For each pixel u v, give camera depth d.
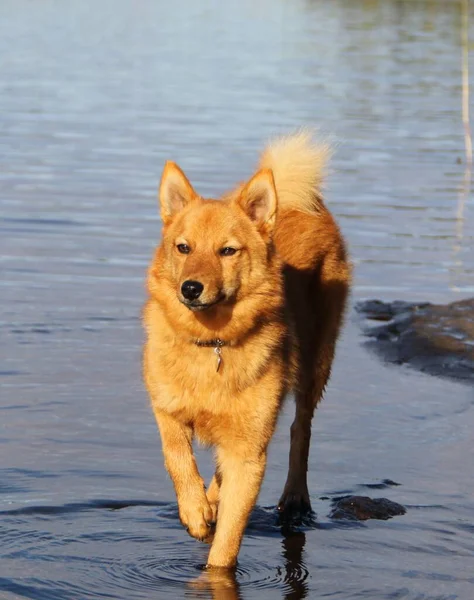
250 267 8.53
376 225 20.78
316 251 10.73
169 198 9.03
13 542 8.55
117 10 69.81
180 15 67.44
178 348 8.48
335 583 8.09
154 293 8.69
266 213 8.74
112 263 17.44
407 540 8.92
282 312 9.11
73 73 39.88
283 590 7.97
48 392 11.98
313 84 38.34
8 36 51.28
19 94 34.50
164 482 9.91
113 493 9.62
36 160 25.14
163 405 8.61
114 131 28.92
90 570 8.16
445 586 8.02
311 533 9.12
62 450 10.45
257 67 42.81
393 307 16.16
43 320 14.57
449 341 14.57
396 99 35.47
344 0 80.25
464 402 12.46
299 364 9.69
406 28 58.38
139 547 8.66
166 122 30.39
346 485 10.12
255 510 9.64
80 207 21.00
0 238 18.67
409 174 25.27
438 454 10.88
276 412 8.72
